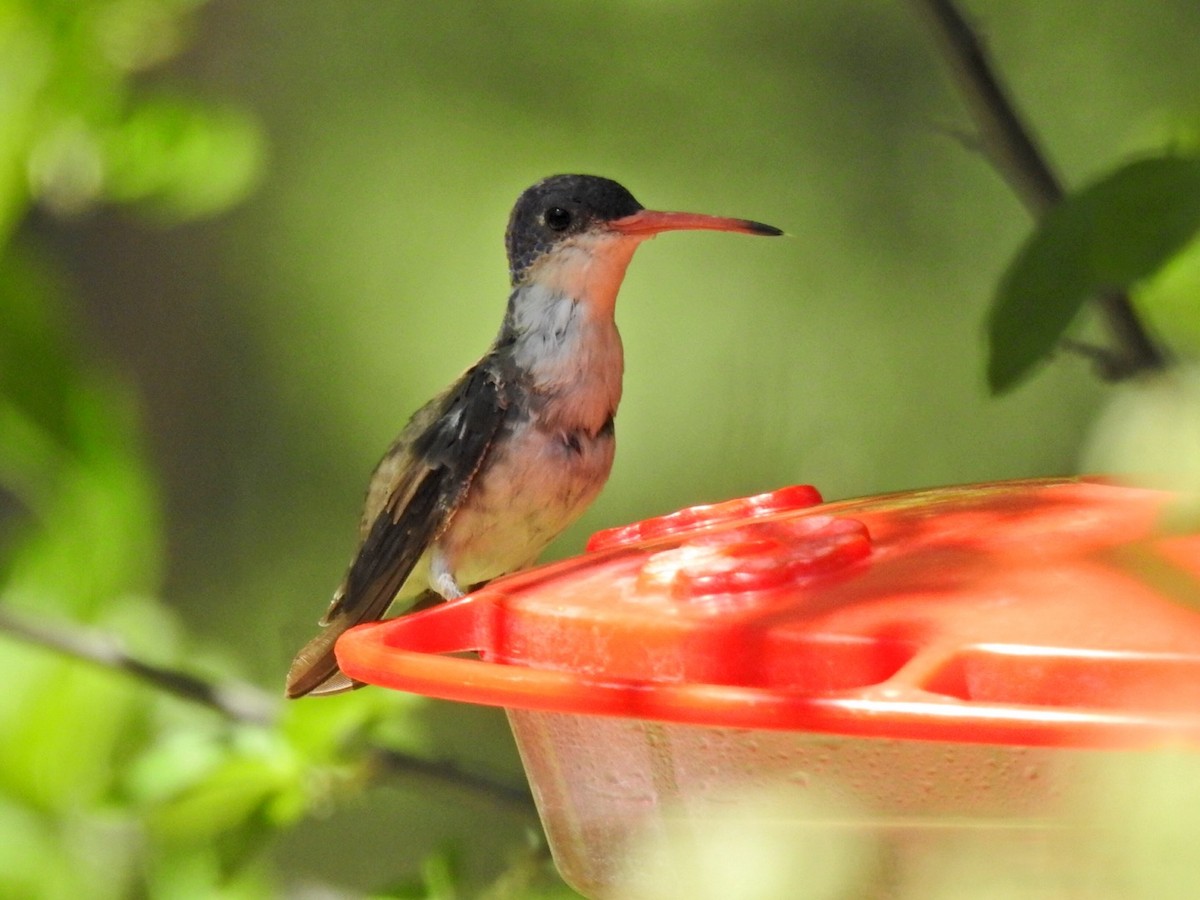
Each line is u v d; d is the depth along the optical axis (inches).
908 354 727.1
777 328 741.3
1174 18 719.1
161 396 759.7
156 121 376.2
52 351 352.5
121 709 387.2
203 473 761.0
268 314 779.4
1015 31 732.0
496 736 410.6
